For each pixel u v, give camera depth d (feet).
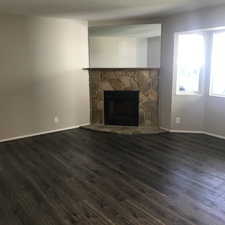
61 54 15.81
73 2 11.27
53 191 8.73
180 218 7.16
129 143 14.02
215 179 9.61
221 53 14.33
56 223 6.97
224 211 7.51
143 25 16.67
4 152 12.59
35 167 10.77
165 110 16.25
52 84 15.75
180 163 11.16
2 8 12.28
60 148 13.20
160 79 16.21
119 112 17.49
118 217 7.23
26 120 15.06
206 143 13.88
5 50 13.60
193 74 15.52
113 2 11.41
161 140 14.51
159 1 11.34
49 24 14.99
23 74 14.48
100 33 21.27
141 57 26.22
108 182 9.41
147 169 10.56
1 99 13.92
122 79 16.74
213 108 14.84
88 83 17.47
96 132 16.29
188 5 12.23
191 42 15.14
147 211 7.52
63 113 16.61
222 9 12.50
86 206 7.80
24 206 7.82
